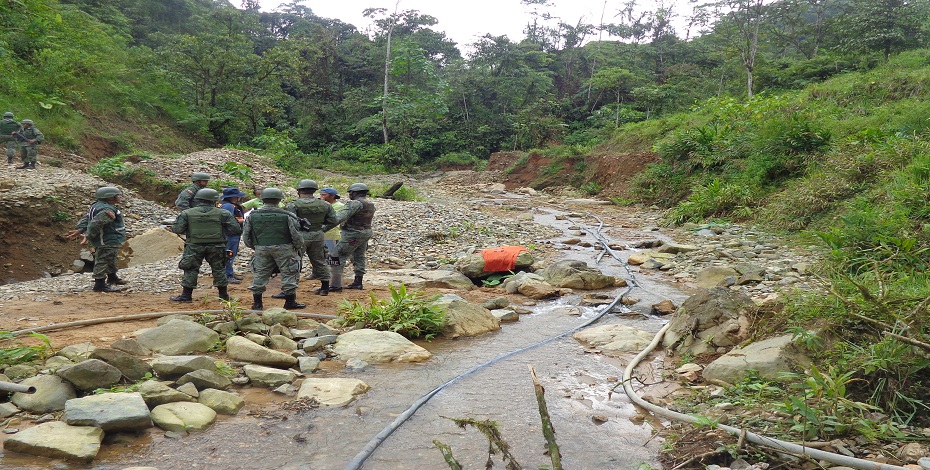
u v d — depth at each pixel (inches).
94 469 134.1
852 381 169.6
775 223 542.9
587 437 157.6
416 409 175.3
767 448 141.0
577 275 361.4
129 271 371.6
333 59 2226.9
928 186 379.2
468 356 232.2
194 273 297.7
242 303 300.4
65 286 331.0
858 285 188.1
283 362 211.2
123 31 1640.0
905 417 154.3
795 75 1433.3
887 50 1194.0
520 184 1238.9
